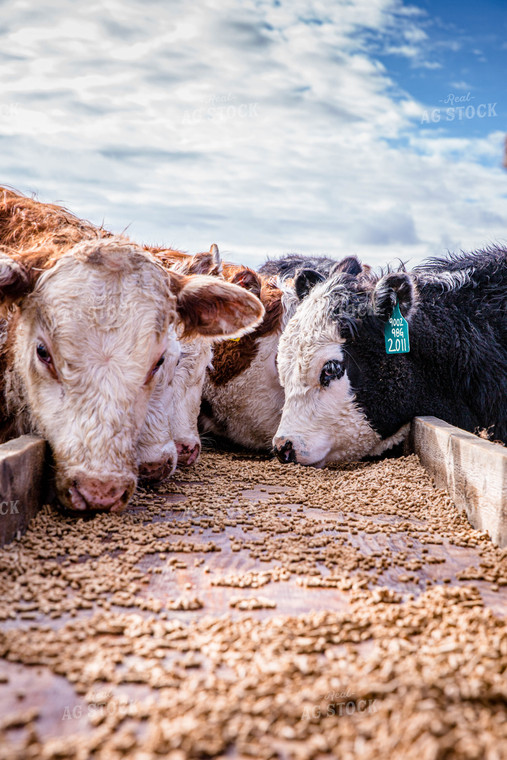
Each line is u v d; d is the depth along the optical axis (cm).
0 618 90
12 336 141
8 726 67
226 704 70
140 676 78
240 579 105
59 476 126
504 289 189
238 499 149
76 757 63
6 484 112
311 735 66
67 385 128
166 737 64
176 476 170
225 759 63
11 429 146
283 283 223
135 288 132
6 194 176
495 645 83
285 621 92
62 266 132
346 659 82
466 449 137
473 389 183
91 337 128
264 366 210
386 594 99
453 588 102
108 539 120
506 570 110
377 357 183
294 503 148
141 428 143
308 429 185
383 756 61
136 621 91
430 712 64
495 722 65
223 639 87
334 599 100
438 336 181
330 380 183
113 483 125
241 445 220
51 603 95
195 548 117
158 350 135
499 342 184
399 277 176
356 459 190
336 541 122
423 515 139
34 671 79
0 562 105
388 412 184
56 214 166
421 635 89
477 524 131
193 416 183
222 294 147
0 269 129
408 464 172
